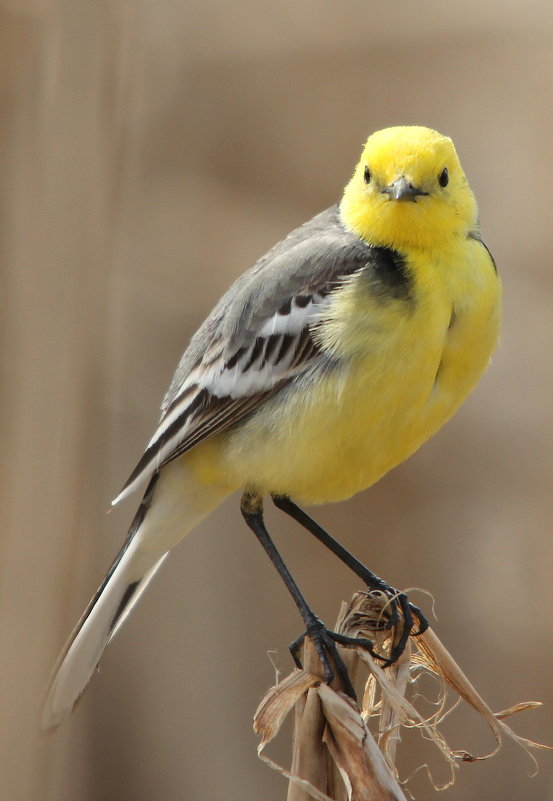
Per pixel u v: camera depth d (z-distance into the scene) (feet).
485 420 51.90
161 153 56.90
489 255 28.25
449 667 24.82
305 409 27.35
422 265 27.09
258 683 49.26
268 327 28.22
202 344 30.45
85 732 48.70
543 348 52.70
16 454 34.30
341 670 24.56
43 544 34.45
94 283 35.37
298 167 57.11
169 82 57.26
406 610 25.71
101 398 36.99
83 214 35.04
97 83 35.19
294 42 57.72
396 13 57.36
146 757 48.75
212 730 48.78
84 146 35.06
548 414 51.65
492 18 57.52
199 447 29.63
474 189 56.49
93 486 36.81
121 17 35.86
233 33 57.67
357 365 26.58
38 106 34.78
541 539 49.70
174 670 49.37
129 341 52.34
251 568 50.26
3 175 34.50
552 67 57.62
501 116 57.36
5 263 34.42
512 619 48.70
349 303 26.89
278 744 48.83
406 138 28.09
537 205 55.62
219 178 57.26
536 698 47.24
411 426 27.30
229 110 57.47
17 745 34.68
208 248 55.36
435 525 50.39
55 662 31.63
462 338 27.09
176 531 30.35
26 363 34.37
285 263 28.63
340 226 29.09
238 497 50.93
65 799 46.91
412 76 57.88
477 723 46.03
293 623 49.57
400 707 23.21
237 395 28.66
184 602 49.85
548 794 45.27
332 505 50.65
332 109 57.62
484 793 45.37
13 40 34.42
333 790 22.75
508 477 51.06
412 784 45.21
